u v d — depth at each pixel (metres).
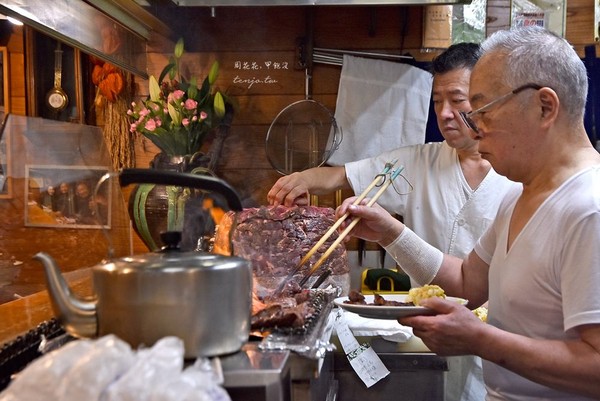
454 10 2.92
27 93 2.68
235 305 0.91
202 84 2.84
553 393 1.35
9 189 1.71
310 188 2.52
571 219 1.24
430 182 2.52
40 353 1.12
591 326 1.19
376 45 2.99
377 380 1.72
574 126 1.33
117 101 2.85
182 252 0.95
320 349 0.98
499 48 1.33
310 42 2.97
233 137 3.01
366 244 2.96
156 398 0.68
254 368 0.87
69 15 2.09
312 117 2.96
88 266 1.92
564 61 1.28
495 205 2.41
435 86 2.38
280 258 1.72
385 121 2.95
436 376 1.74
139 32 2.76
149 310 0.86
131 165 2.91
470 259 1.76
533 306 1.32
